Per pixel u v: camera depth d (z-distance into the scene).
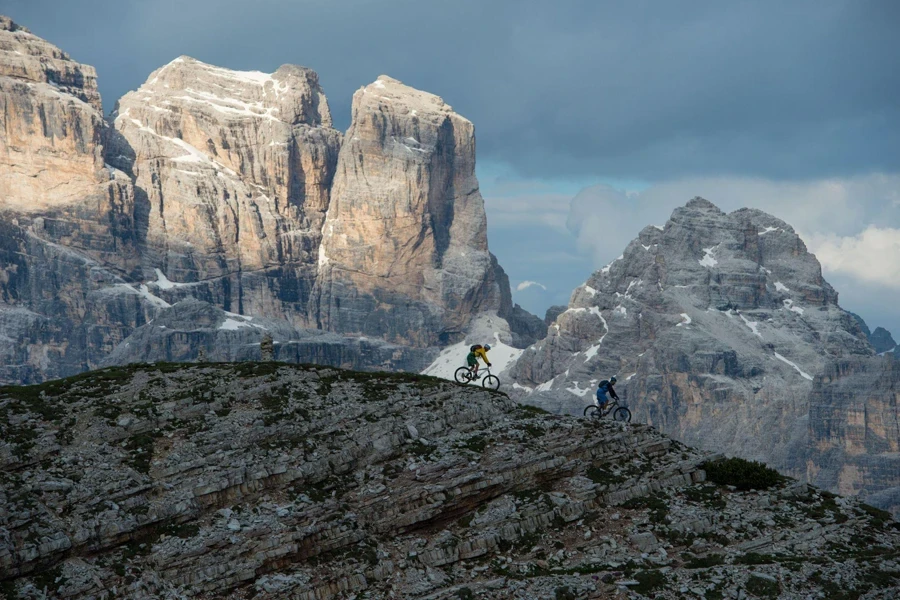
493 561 65.88
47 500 61.12
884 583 63.16
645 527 69.81
